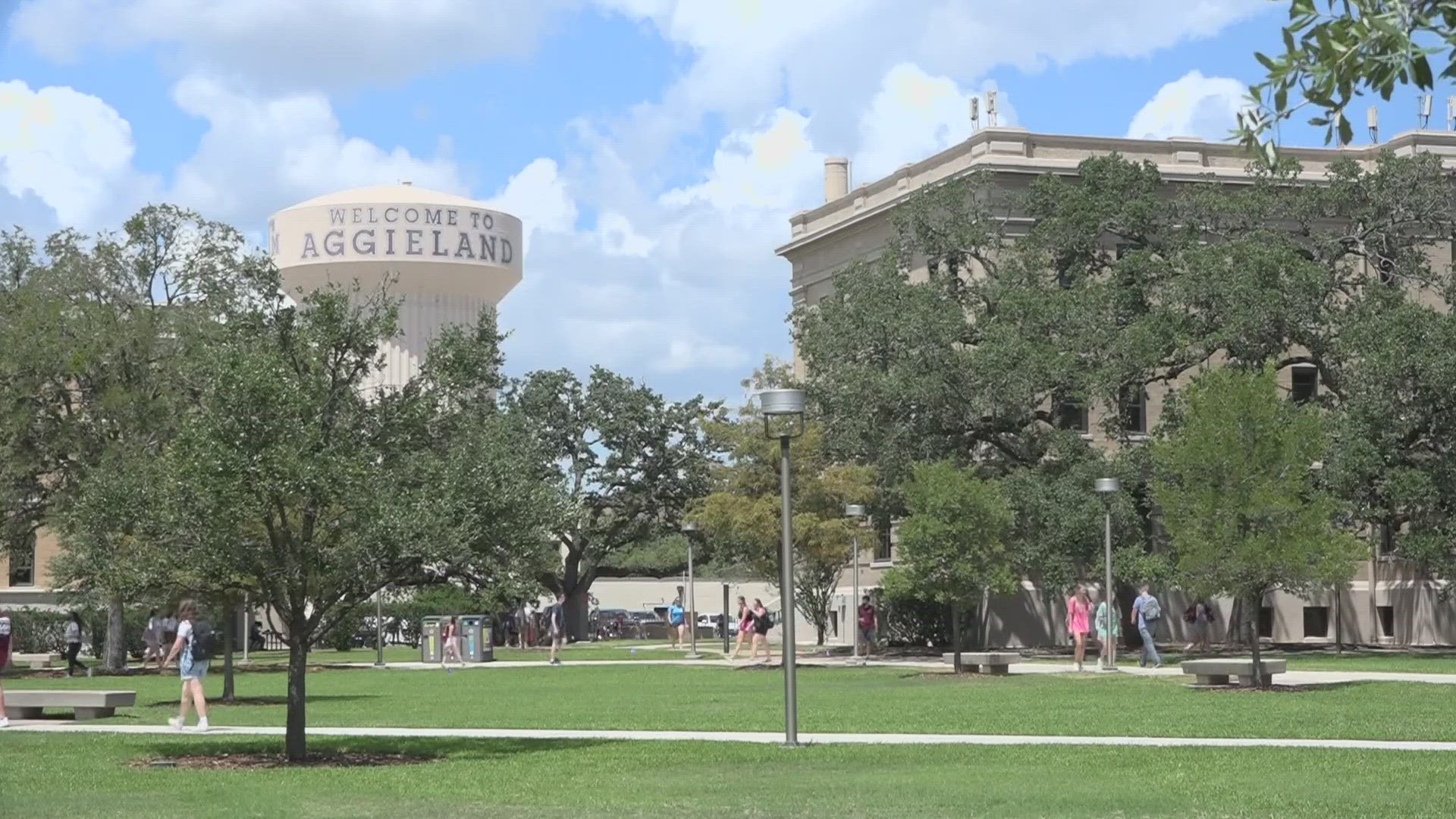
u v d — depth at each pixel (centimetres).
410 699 3272
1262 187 5047
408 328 6881
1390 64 718
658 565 10362
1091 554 4619
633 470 7750
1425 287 5053
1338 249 5062
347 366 2136
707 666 4788
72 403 4791
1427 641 5700
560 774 1830
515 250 7206
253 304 2325
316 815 1503
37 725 2611
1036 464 4962
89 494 2084
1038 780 1716
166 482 2016
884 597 5172
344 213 6850
